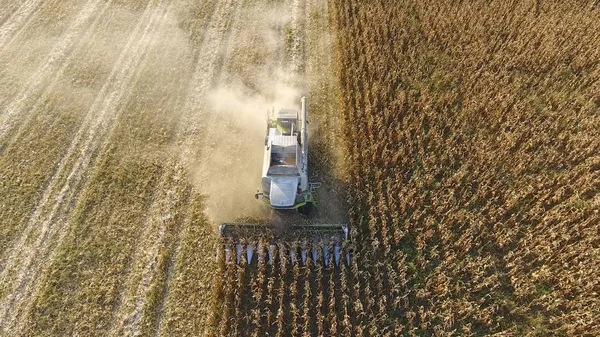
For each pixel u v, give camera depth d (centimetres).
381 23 2230
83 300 1341
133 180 1656
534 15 2200
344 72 2053
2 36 2277
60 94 1983
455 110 1820
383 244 1440
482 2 2292
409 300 1328
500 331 1248
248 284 1369
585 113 1750
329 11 2462
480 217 1470
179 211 1572
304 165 1456
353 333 1264
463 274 1352
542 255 1341
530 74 1939
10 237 1488
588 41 2025
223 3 2508
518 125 1702
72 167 1698
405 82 1955
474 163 1627
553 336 1218
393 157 1638
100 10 2459
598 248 1341
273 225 1514
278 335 1241
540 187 1518
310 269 1387
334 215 1562
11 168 1689
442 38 2116
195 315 1321
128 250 1462
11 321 1297
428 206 1507
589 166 1549
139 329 1290
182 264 1429
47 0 2517
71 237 1483
